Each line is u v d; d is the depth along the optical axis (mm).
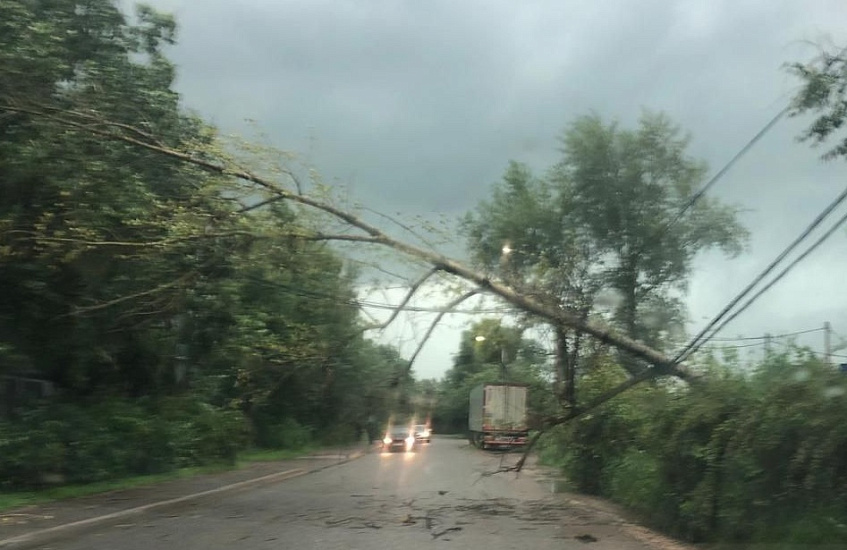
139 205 15445
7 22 15148
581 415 16047
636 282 17938
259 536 11336
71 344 17594
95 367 19766
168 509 14648
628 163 22781
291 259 15133
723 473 10508
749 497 9906
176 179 16469
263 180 14273
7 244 14852
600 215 22141
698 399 11602
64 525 11484
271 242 14734
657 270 20812
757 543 9727
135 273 16141
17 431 15703
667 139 23047
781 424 9305
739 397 10945
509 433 17109
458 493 18375
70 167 15344
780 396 9547
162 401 21250
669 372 13781
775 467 9531
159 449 20047
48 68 15328
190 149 14383
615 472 15656
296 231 14414
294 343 15453
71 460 16672
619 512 14570
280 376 16688
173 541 10836
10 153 15016
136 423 18938
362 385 17234
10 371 17453
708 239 21672
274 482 21250
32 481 15570
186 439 21391
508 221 21078
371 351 16422
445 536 11586
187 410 22094
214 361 22344
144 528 12133
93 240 14172
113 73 16750
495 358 19219
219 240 14648
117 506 14086
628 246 21297
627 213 21922
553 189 22766
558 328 15047
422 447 49469
